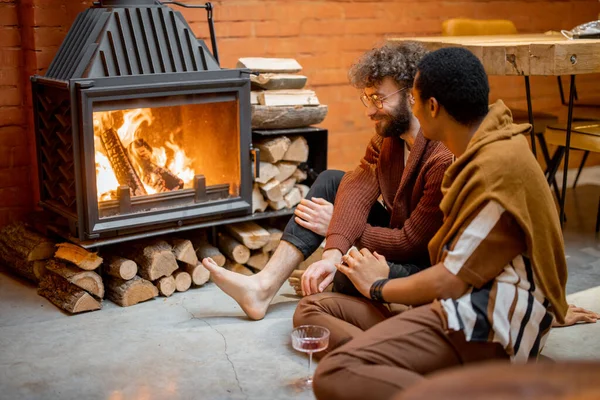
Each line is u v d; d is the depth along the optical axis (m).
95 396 2.19
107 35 2.79
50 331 2.63
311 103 3.22
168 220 2.89
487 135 1.87
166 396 2.18
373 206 2.69
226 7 3.77
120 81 2.72
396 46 2.38
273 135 3.19
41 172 3.06
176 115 3.02
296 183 3.37
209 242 3.19
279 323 2.69
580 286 3.03
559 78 4.23
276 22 3.94
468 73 1.88
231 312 2.80
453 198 1.88
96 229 2.75
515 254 1.85
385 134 2.41
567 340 2.54
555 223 1.91
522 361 1.89
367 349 1.85
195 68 2.94
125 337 2.58
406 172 2.42
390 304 2.43
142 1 2.90
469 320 1.84
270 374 2.31
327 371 1.84
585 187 4.50
